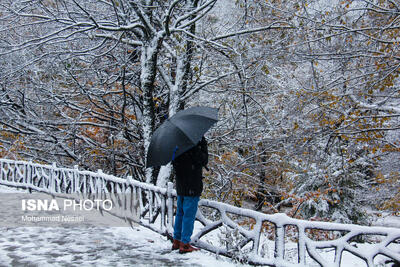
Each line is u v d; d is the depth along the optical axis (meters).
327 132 11.94
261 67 10.96
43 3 11.58
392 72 10.38
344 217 13.77
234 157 15.07
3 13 12.58
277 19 11.33
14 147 14.98
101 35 11.15
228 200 15.31
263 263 4.89
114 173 14.80
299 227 4.70
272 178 17.80
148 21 10.92
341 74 11.75
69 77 13.79
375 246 4.41
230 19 12.80
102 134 16.38
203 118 5.27
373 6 10.75
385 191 15.08
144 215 7.14
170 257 5.34
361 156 13.94
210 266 4.95
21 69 12.25
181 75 11.84
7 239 6.18
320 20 10.41
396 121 12.57
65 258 5.22
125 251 5.63
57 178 10.78
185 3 12.74
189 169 5.31
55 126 14.88
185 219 5.43
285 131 13.62
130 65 14.09
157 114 13.42
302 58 11.18
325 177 13.12
